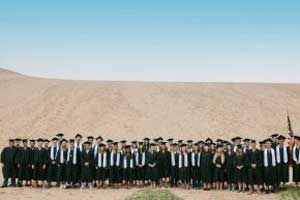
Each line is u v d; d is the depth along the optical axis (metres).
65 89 50.50
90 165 21.16
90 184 21.39
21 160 21.23
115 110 42.94
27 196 18.72
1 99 49.00
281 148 20.19
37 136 37.88
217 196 19.00
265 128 39.03
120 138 36.59
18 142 21.84
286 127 39.25
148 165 21.53
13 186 21.33
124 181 21.95
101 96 46.78
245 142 21.03
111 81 56.41
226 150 20.97
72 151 21.22
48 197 18.53
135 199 15.68
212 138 36.72
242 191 20.23
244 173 20.28
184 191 20.30
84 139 36.41
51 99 46.91
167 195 15.91
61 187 21.05
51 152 21.23
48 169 21.20
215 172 20.84
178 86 52.25
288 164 20.27
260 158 20.00
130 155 21.50
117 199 18.02
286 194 19.16
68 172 21.06
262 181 19.98
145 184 22.25
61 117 42.00
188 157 21.34
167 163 21.62
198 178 21.20
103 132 38.09
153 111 42.72
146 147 22.09
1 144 35.78
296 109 44.00
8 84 56.31
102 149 21.38
